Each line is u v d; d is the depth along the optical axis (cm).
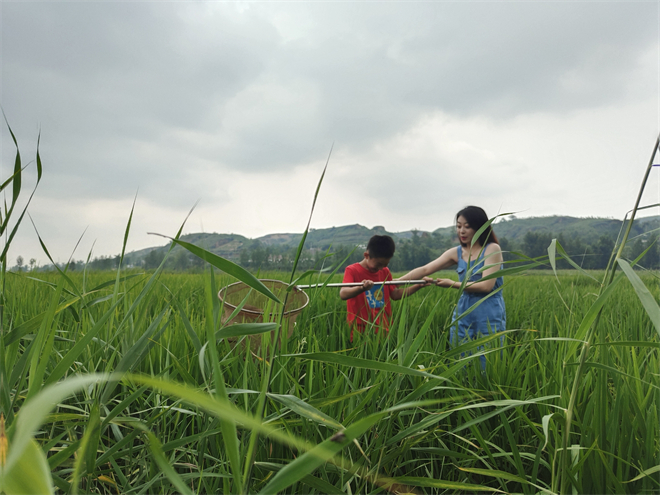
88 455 122
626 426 191
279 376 210
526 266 181
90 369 179
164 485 165
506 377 252
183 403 179
